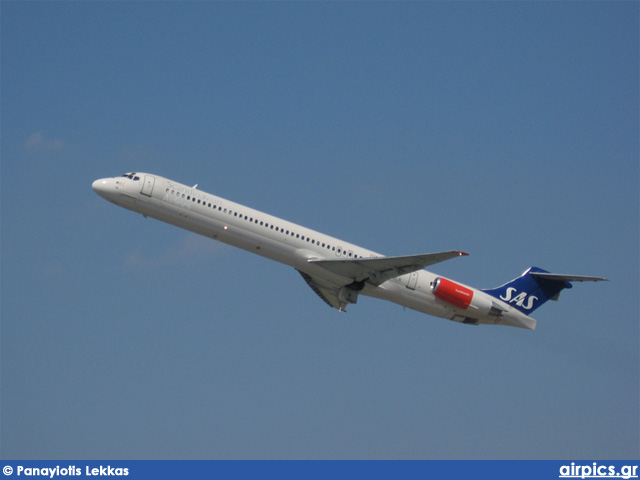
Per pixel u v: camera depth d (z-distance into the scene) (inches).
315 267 6161.4
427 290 6515.8
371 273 6181.1
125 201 5930.1
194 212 5959.6
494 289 6811.0
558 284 6879.9
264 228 6043.3
